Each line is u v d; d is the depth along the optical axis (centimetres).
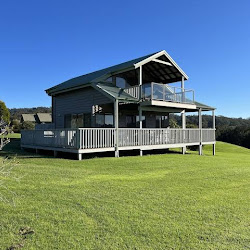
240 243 371
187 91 1780
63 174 820
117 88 1670
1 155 1344
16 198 551
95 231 399
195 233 401
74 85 1714
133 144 1418
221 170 998
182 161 1227
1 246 346
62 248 345
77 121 1827
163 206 525
